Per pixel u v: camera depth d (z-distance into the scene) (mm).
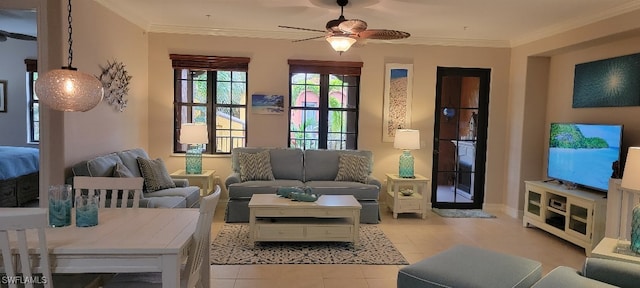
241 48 5680
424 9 4238
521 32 5219
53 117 3611
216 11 4617
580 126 4434
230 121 5898
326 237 4012
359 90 5871
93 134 4129
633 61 4020
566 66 5066
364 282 3254
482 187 6059
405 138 5398
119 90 4684
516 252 4090
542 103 5457
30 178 5598
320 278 3311
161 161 4723
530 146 5480
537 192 4824
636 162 2652
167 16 4953
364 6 4184
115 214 2500
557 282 2133
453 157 6023
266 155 5438
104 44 4289
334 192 4957
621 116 4180
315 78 5922
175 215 2492
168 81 5641
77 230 2123
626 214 3459
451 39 5734
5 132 7047
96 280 2201
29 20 5453
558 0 3766
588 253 3965
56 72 2443
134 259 1892
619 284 2145
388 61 5828
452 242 4367
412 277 2355
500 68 5863
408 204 5348
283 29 5531
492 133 5926
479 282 2207
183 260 2289
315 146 6004
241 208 4883
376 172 5941
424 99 5891
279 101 5773
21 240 1702
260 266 3527
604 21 4070
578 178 4449
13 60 6977
